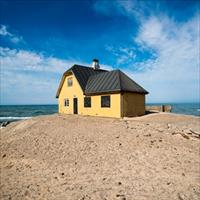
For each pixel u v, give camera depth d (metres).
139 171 8.02
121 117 21.36
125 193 6.30
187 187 6.66
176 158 9.42
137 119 20.03
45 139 13.48
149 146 10.93
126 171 8.06
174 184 6.88
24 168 9.34
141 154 9.84
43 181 7.70
